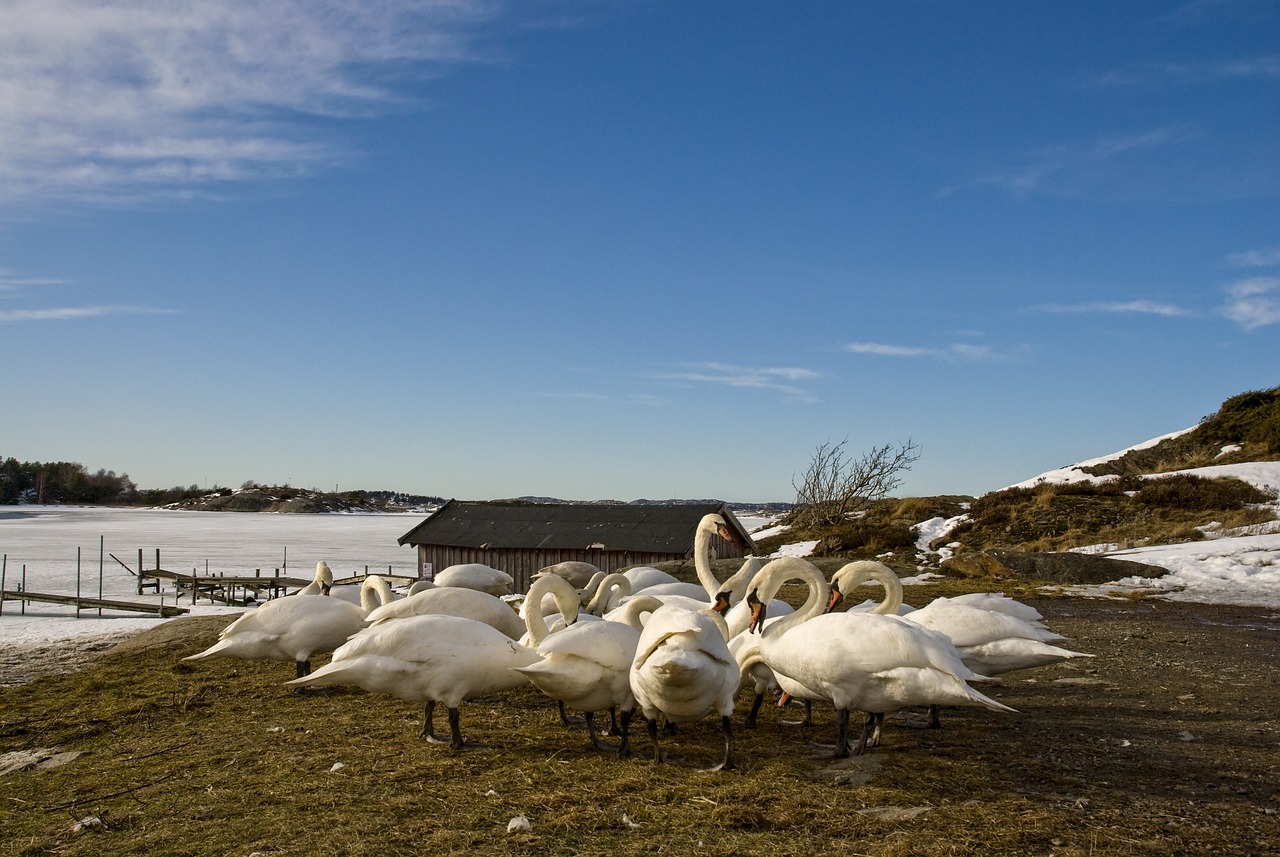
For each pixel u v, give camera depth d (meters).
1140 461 47.91
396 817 6.04
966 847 5.32
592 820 5.88
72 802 6.72
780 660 7.65
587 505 33.53
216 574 49.47
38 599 33.44
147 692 11.08
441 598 10.20
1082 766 7.09
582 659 7.38
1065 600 19.11
